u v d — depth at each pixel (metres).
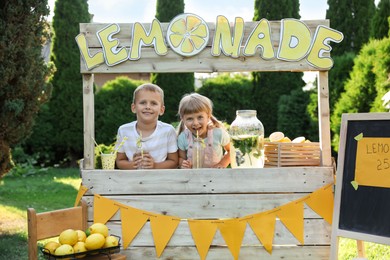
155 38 2.88
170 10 11.52
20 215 6.14
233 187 2.81
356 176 2.65
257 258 2.81
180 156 3.22
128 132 3.17
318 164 2.93
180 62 2.89
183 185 2.82
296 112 10.11
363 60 7.19
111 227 2.84
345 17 10.38
